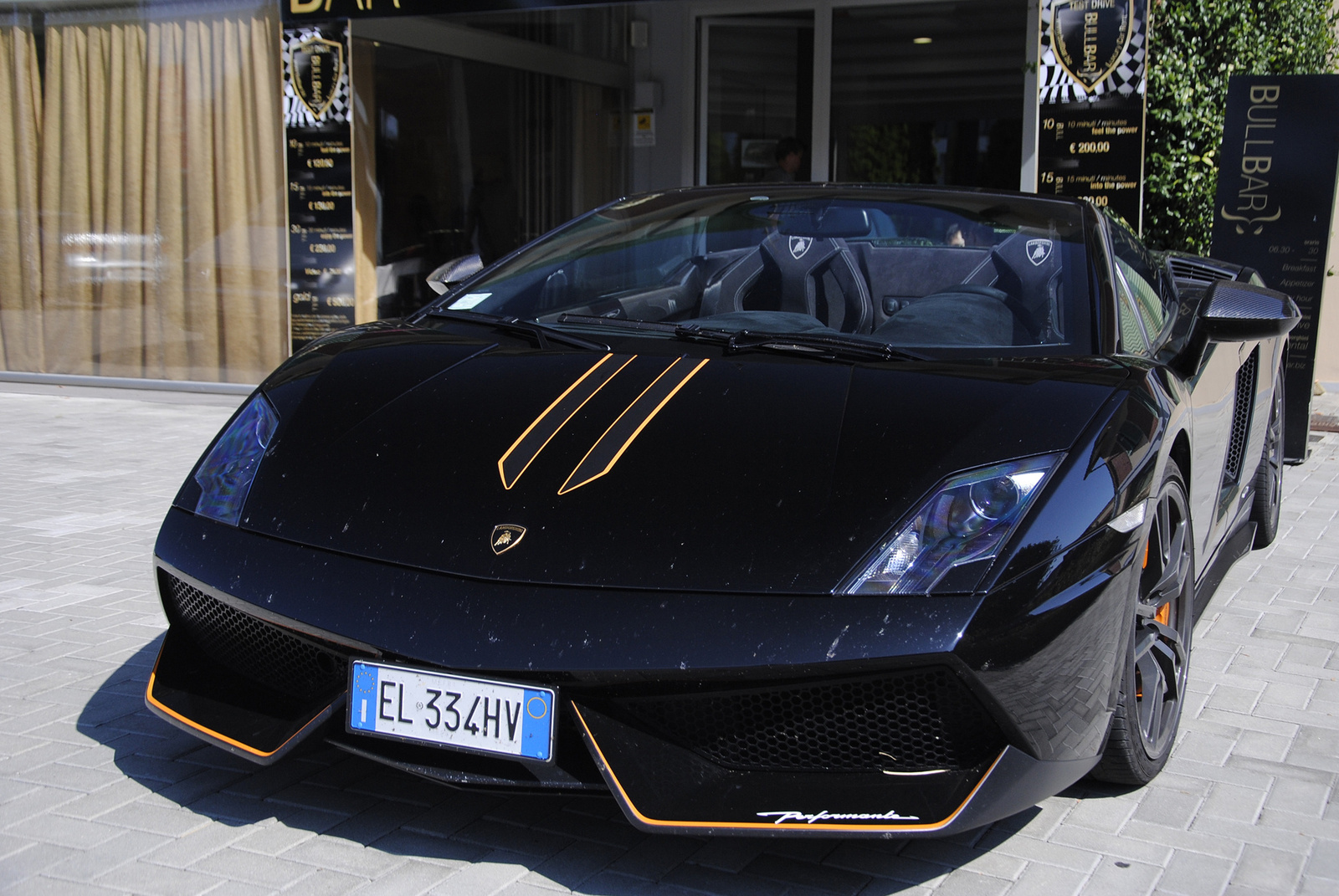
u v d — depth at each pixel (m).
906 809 1.88
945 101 8.29
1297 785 2.50
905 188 3.24
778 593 1.87
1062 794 2.43
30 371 8.17
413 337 2.70
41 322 8.10
